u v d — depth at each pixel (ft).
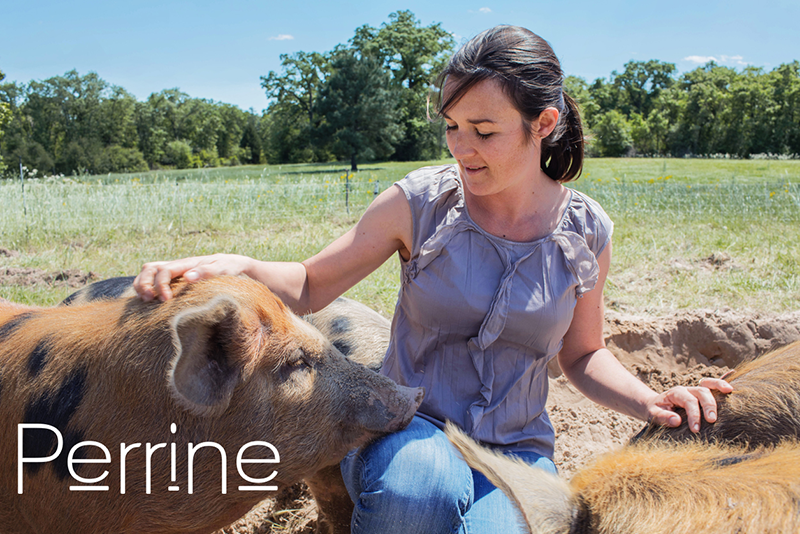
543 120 6.54
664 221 38.45
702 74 276.21
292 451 6.92
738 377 6.75
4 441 7.13
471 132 6.31
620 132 249.34
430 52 244.22
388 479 6.01
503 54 6.11
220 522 7.32
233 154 363.97
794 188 49.52
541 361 7.03
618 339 16.39
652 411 6.63
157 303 6.86
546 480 5.24
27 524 7.41
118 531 7.02
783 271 24.02
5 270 22.31
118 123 307.58
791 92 228.02
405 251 7.61
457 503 6.02
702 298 20.61
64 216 36.70
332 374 7.09
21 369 7.16
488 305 6.72
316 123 211.20
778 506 4.30
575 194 7.35
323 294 7.77
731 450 5.58
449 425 5.44
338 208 46.62
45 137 294.87
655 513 4.64
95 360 6.81
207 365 6.24
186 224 37.91
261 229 37.29
